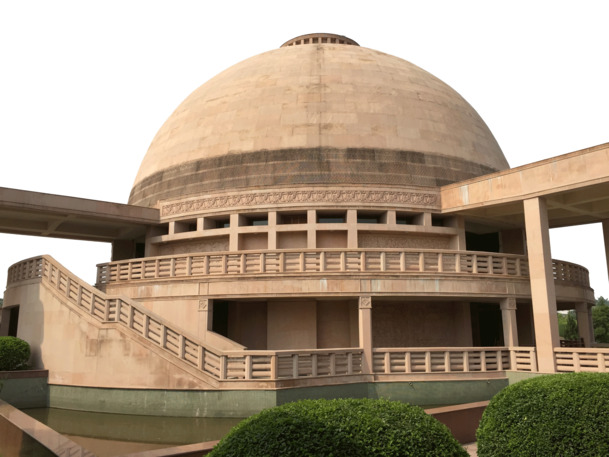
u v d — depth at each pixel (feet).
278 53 113.91
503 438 24.35
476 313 92.07
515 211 81.51
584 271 92.79
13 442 31.12
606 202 78.74
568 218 89.81
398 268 71.15
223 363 54.19
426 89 103.86
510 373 67.46
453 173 91.71
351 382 61.52
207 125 98.73
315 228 81.00
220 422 50.72
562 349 63.67
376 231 82.17
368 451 19.40
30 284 71.15
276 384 52.85
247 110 96.68
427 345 78.18
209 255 72.84
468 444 39.29
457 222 84.69
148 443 42.45
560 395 24.08
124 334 57.77
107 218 86.79
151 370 55.67
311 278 68.64
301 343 73.56
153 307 73.97
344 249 70.54
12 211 81.10
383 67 105.81
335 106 93.71
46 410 58.23
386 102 96.12
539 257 68.08
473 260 72.90
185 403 53.72
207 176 91.71
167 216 90.74
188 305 71.51
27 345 65.92
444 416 38.83
